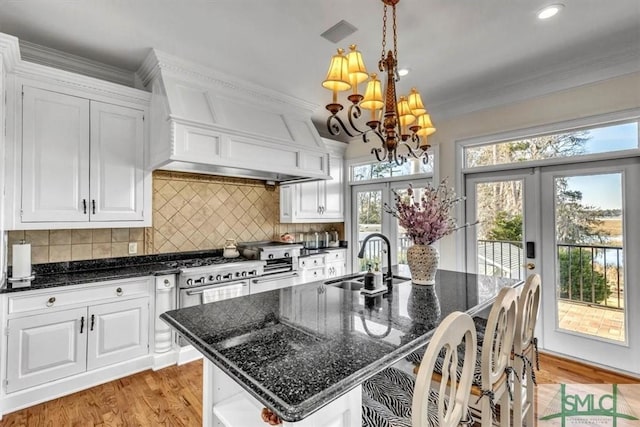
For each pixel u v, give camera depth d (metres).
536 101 3.11
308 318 1.51
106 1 2.00
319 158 3.64
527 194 3.23
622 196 2.72
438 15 2.13
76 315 2.39
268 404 0.84
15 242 2.54
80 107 2.55
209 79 2.95
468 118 3.60
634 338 2.64
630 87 2.62
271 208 4.34
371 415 1.31
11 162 2.25
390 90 1.81
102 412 2.17
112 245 3.00
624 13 2.11
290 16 2.15
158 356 2.76
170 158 2.53
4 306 2.12
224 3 2.02
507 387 1.49
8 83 2.24
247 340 1.24
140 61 2.77
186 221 3.50
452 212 3.69
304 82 3.18
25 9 2.06
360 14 2.12
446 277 2.48
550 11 2.09
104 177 2.67
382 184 4.66
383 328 1.38
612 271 2.76
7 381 2.13
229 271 3.18
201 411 2.19
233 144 2.91
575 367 2.81
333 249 4.68
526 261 3.21
